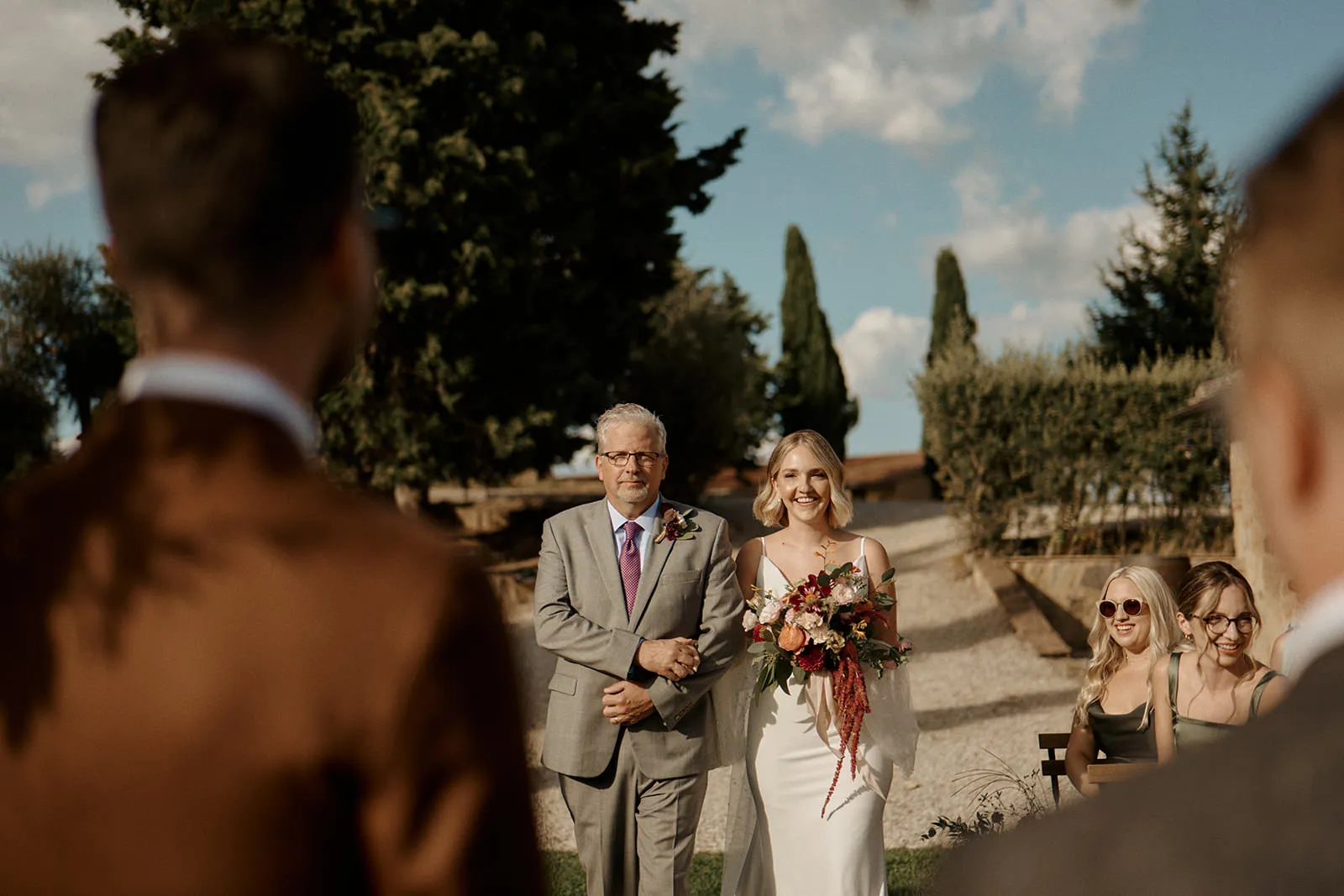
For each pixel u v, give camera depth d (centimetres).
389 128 1388
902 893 501
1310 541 48
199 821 78
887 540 1819
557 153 1636
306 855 79
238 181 86
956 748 795
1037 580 1312
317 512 87
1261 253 47
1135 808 45
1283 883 39
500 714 85
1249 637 394
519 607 1324
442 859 80
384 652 81
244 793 78
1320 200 45
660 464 427
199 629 80
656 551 418
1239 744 45
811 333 3806
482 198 1504
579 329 1739
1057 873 44
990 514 1373
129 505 85
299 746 79
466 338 1559
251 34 93
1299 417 47
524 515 1950
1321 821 40
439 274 1507
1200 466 1323
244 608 81
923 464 3100
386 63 1465
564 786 414
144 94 88
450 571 86
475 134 1519
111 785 79
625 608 413
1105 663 428
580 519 430
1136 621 417
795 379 3809
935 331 3684
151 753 79
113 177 88
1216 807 42
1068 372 1356
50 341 2003
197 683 79
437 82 1456
